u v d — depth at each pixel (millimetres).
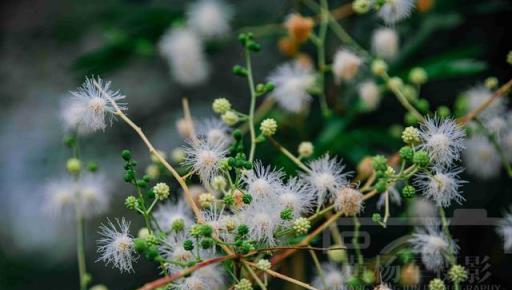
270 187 318
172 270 324
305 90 406
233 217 319
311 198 325
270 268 336
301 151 359
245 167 315
